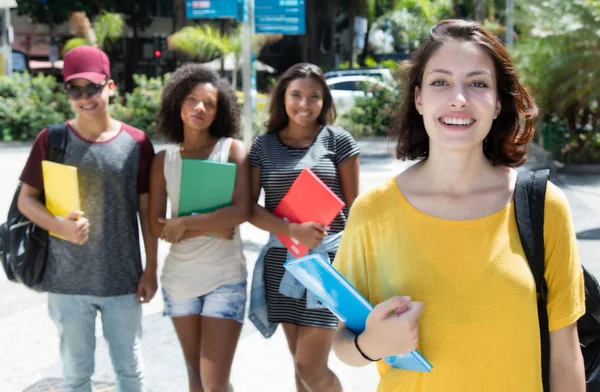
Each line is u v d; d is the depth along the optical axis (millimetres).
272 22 11719
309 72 3477
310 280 1741
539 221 1719
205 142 3484
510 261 1706
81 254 3176
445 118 1760
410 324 1652
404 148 1989
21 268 3160
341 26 43562
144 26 37500
